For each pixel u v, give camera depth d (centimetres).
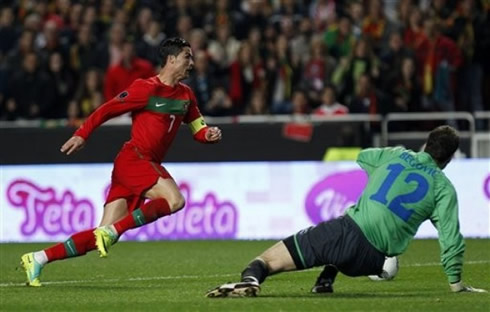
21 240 5041
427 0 6588
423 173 2684
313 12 6469
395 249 2658
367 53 5744
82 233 3100
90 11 6144
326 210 4953
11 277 3450
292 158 5238
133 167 3080
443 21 5966
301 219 4972
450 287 2877
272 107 5788
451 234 2686
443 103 5750
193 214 5006
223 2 6209
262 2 6222
